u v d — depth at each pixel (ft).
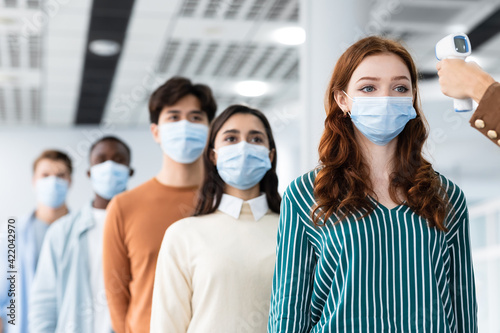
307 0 12.94
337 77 5.09
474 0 16.29
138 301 7.84
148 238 7.92
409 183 4.87
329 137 5.14
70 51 19.19
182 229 6.71
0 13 16.47
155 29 17.66
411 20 17.46
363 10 12.85
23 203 26.22
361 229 4.68
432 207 4.75
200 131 8.19
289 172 26.66
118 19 16.92
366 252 4.64
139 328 7.74
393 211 4.75
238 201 6.84
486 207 21.59
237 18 16.93
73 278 10.15
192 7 16.21
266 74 21.45
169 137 8.15
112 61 20.06
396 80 4.86
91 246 10.32
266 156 6.85
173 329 6.37
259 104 24.91
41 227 13.24
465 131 23.49
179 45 18.86
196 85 8.31
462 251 5.02
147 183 8.37
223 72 21.24
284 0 15.80
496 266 18.56
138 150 25.26
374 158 5.01
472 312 5.00
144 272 7.86
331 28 12.64
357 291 4.61
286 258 5.04
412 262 4.64
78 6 16.10
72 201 24.57
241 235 6.64
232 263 6.42
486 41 19.38
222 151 6.82
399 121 4.81
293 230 5.05
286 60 20.07
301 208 5.04
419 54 19.86
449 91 4.20
